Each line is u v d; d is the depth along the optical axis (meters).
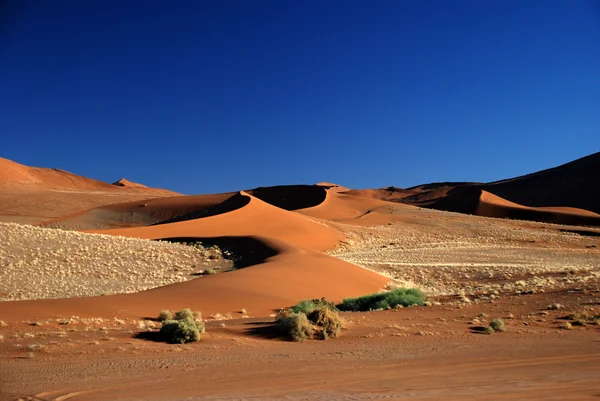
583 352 14.65
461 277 53.38
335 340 18.19
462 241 98.38
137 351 15.30
